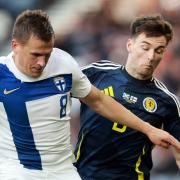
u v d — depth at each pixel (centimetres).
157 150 3500
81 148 1905
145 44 1798
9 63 1544
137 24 1825
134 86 1866
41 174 1580
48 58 1488
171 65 3856
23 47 1462
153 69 1834
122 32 4291
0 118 1570
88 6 4547
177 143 1600
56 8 4694
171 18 4328
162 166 3488
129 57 1870
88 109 1873
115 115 1620
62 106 1567
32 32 1444
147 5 4394
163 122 1891
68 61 1577
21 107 1540
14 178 1525
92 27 4356
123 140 1847
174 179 3475
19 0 4691
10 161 1569
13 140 1569
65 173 1617
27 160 1574
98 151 1872
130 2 4419
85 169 1902
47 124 1560
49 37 1455
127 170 1877
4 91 1538
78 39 4309
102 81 1889
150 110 1858
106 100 1623
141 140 1850
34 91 1538
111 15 4400
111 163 1873
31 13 1480
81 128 1900
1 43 4544
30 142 1566
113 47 4172
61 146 1597
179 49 3975
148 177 1928
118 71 1895
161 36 1791
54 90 1552
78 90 1598
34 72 1491
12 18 4659
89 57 4169
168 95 1870
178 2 4366
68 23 4459
